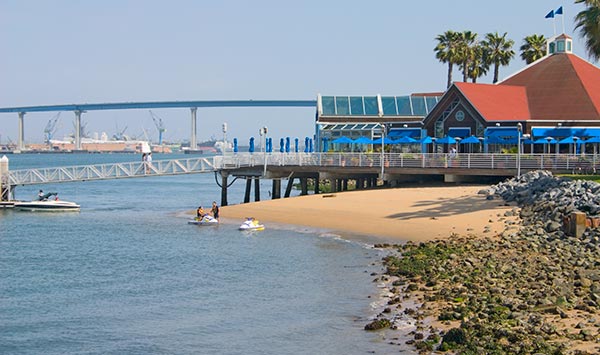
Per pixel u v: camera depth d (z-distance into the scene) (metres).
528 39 121.00
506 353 24.23
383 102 102.31
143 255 49.16
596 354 23.84
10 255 49.88
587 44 69.81
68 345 29.36
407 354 25.89
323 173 79.06
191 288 38.81
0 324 32.34
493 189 63.78
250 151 86.75
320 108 101.75
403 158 75.88
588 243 44.12
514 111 83.62
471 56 121.19
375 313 31.92
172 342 29.48
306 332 29.97
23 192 122.00
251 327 31.09
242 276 41.41
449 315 29.39
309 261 44.69
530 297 31.22
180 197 110.56
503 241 46.25
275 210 67.12
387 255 45.38
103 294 37.88
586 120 80.69
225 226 61.97
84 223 67.88
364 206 63.84
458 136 83.69
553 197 54.94
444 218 56.06
